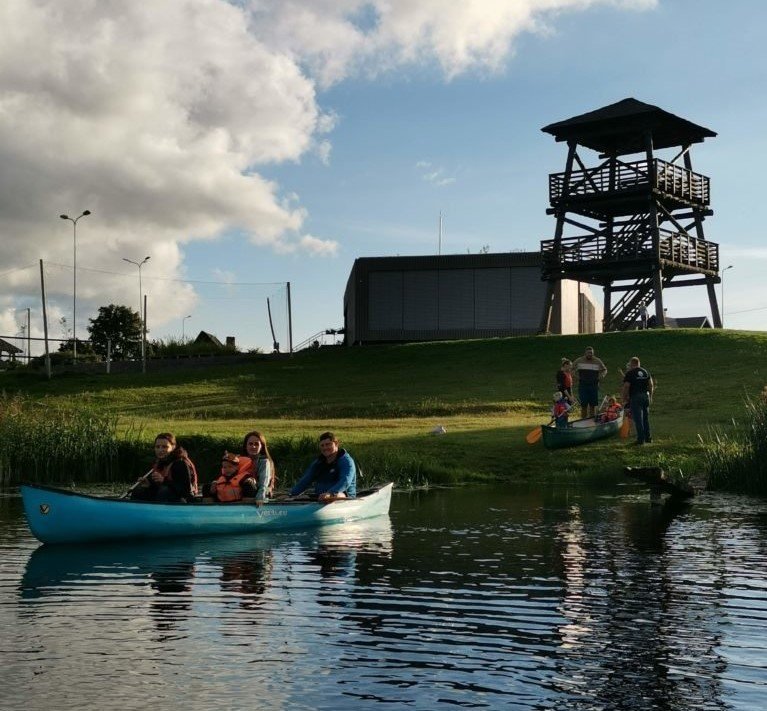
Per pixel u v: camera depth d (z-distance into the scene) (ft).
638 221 176.45
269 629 28.07
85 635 27.40
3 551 42.65
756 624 28.58
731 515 53.88
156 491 49.03
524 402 122.52
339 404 130.72
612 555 40.55
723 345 148.36
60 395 158.81
